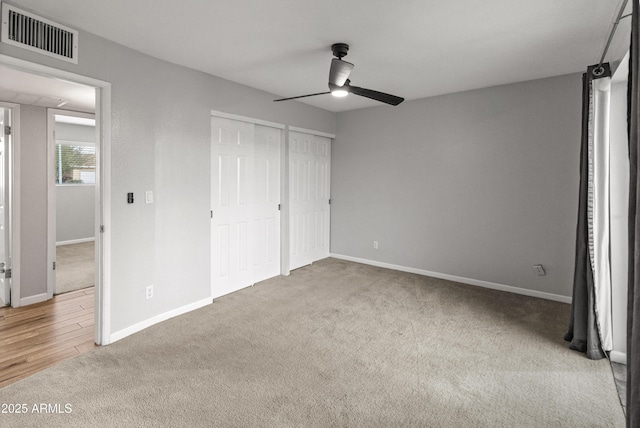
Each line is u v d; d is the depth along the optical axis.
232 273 4.05
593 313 2.59
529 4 2.19
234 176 4.02
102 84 2.67
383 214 5.12
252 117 4.09
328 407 2.02
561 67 3.40
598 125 2.58
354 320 3.26
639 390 1.16
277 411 1.98
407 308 3.56
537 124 3.82
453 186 4.45
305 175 5.16
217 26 2.50
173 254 3.29
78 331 3.03
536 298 3.87
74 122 6.76
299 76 3.65
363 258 5.39
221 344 2.78
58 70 2.41
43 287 3.77
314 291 4.08
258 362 2.51
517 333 3.00
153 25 2.49
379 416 1.95
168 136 3.19
